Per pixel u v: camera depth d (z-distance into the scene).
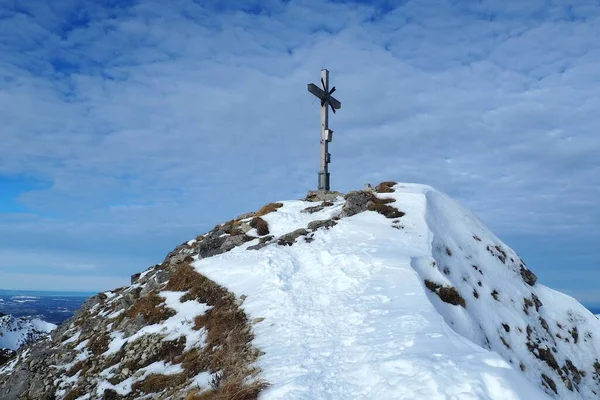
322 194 30.31
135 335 18.73
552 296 23.23
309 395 9.18
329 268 18.41
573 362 20.00
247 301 17.05
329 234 22.28
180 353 16.45
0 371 24.67
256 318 15.37
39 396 17.58
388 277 16.61
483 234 24.39
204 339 16.30
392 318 13.10
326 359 11.20
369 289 15.86
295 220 26.25
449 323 15.64
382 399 8.44
